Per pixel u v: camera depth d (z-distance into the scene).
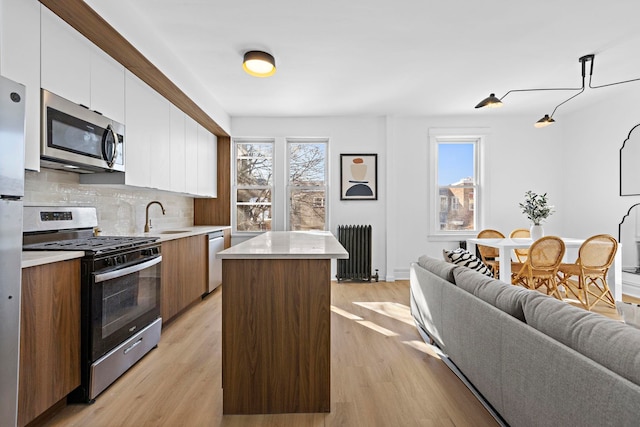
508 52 3.05
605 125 4.38
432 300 2.45
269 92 4.05
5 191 1.24
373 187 5.07
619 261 3.61
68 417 1.68
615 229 4.24
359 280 4.93
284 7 2.36
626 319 1.56
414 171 5.10
